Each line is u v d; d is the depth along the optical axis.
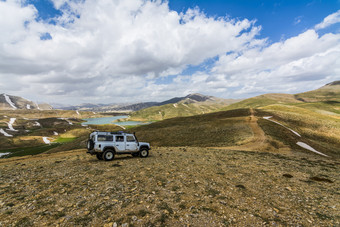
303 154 28.36
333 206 6.29
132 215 5.25
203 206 5.90
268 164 14.31
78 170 10.96
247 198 6.74
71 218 5.11
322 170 13.55
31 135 155.88
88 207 5.80
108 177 9.21
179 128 69.12
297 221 5.13
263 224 4.92
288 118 75.19
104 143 13.88
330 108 187.00
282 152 29.45
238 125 59.03
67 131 175.50
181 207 5.78
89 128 184.00
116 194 6.88
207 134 53.47
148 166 11.73
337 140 52.78
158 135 63.34
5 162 18.95
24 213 5.43
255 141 37.53
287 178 10.00
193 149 24.67
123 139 14.63
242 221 5.05
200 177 9.27
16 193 7.19
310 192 7.77
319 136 55.22
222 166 12.42
